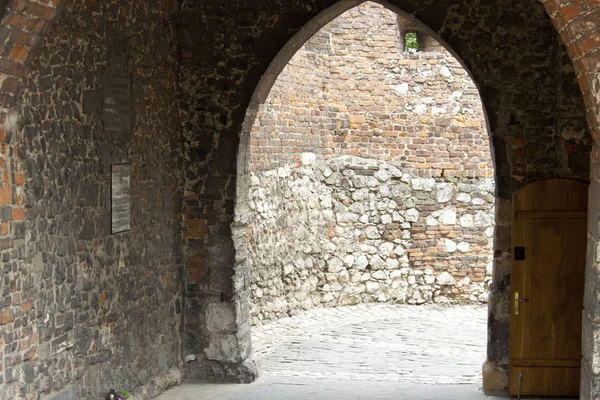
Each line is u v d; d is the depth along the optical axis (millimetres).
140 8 7289
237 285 8359
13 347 5176
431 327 11820
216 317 8336
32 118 5426
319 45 13070
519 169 7742
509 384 7641
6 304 5086
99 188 6453
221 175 8289
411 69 13312
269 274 11812
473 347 10516
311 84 12883
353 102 13312
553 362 7559
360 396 7719
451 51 7922
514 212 7535
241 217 8430
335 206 13258
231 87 8211
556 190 7492
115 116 6730
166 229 7934
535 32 7699
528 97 7727
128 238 7035
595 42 4617
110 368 6652
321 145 13156
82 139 6164
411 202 13312
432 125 13312
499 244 7777
